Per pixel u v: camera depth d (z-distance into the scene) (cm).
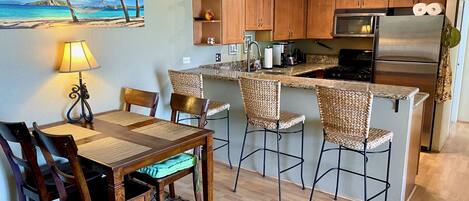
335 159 308
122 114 299
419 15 411
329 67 548
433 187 330
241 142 369
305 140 322
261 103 290
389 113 273
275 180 344
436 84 408
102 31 306
